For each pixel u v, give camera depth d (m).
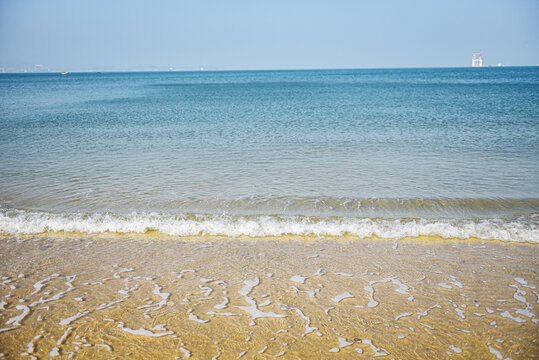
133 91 63.47
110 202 9.69
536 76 120.94
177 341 4.68
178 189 10.66
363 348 4.57
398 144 16.41
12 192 10.36
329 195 10.13
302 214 8.95
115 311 5.31
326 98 44.50
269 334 4.83
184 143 17.06
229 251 7.28
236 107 34.19
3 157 14.30
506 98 39.88
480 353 4.47
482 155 14.20
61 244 7.61
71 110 31.39
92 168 12.78
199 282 6.12
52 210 9.16
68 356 4.41
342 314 5.25
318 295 5.73
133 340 4.70
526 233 7.86
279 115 27.50
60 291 5.84
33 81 120.69
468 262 6.79
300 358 4.39
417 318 5.16
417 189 10.51
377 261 6.84
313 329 4.93
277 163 13.36
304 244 7.58
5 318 5.13
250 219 8.58
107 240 7.81
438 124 22.02
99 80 131.00
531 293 5.77
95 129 21.17
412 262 6.79
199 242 7.71
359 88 66.56
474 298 5.64
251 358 4.39
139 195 10.18
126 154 14.88
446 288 5.92
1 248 7.40
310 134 19.22
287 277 6.28
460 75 142.75
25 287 5.95
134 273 6.42
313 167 12.80
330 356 4.43
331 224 8.26
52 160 13.89
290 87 73.81
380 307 5.41
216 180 11.46
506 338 4.73
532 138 17.25
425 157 14.02
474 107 31.09
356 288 5.93
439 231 7.99
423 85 73.75
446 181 11.17
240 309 5.37
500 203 9.48
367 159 13.81
